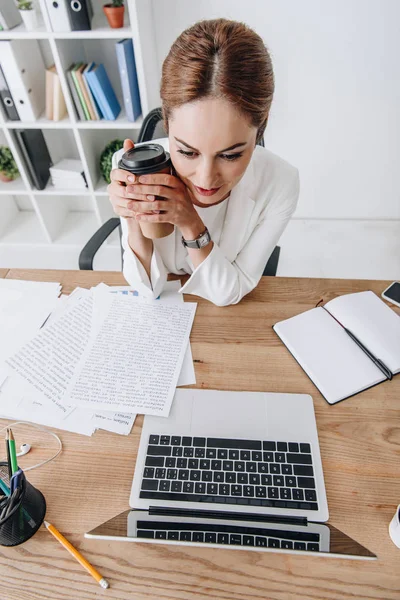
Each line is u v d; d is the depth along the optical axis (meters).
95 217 2.39
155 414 0.71
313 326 0.85
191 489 0.62
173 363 0.79
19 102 1.69
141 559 0.55
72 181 1.99
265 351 0.82
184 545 0.57
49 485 0.63
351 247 2.23
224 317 0.89
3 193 2.03
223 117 0.57
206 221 0.92
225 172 0.66
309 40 1.72
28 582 0.54
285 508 0.60
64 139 2.09
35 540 0.57
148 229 0.79
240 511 0.60
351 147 2.08
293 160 2.17
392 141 2.04
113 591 0.53
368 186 2.24
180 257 0.98
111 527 0.58
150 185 0.68
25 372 0.77
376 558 0.55
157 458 0.65
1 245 2.26
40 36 1.48
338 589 0.53
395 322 0.85
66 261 2.18
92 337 0.84
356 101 1.91
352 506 0.60
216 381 0.76
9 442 0.54
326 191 2.28
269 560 0.55
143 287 0.90
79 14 1.44
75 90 1.65
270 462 0.65
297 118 1.99
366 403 0.73
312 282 0.97
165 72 0.60
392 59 1.76
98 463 0.65
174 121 0.60
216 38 0.56
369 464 0.65
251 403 0.73
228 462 0.65
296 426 0.69
